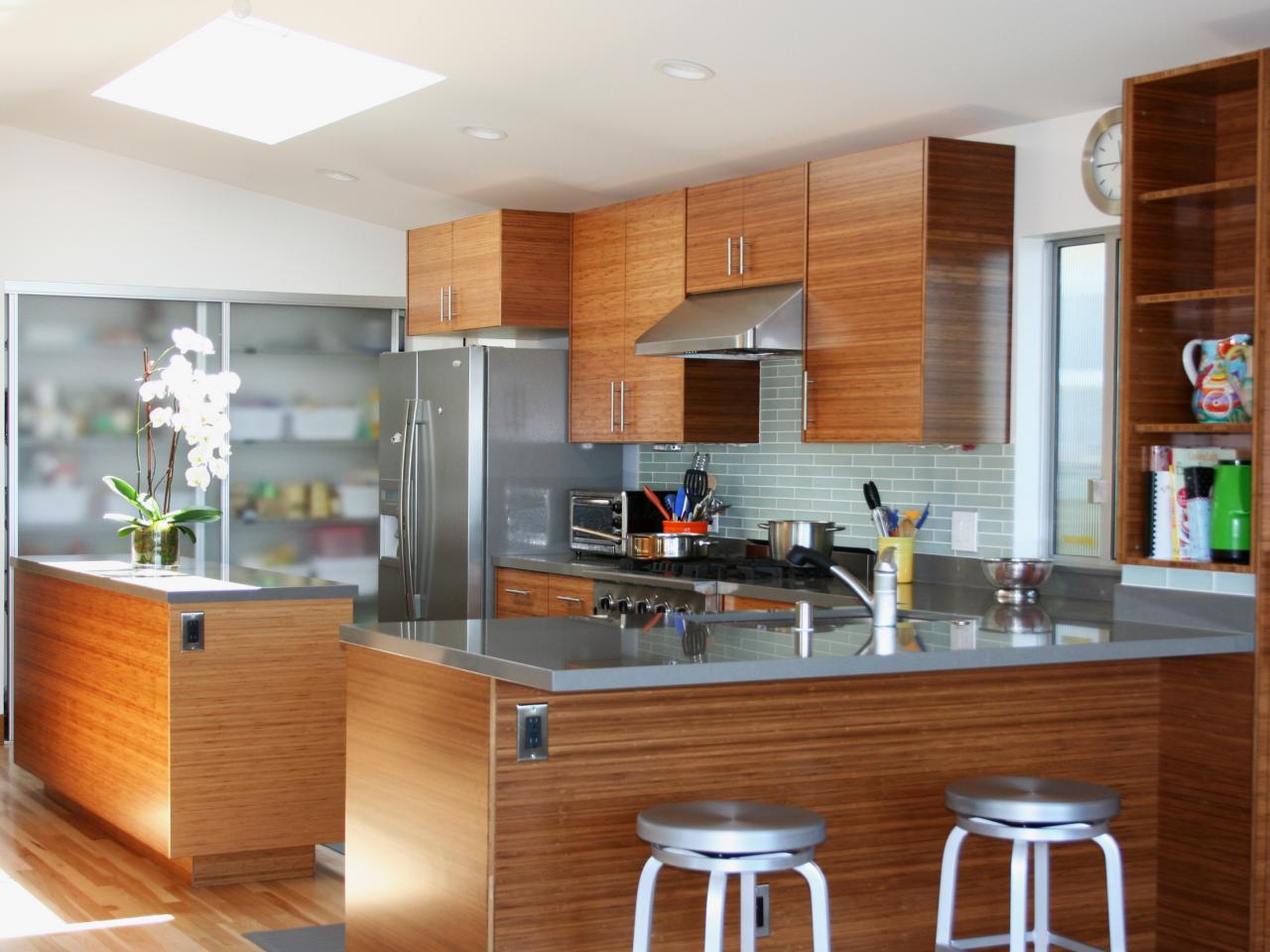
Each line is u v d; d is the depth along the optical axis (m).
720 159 5.70
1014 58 4.27
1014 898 3.10
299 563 7.90
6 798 6.05
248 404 7.74
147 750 4.88
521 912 3.08
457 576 6.58
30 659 6.18
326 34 4.85
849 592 4.95
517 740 3.07
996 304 4.96
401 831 3.45
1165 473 4.04
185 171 7.47
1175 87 4.05
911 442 4.87
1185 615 3.96
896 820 3.53
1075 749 3.82
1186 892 3.92
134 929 4.34
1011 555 5.05
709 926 2.78
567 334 7.12
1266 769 3.73
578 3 4.29
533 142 5.80
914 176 4.84
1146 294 4.06
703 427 6.02
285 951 4.12
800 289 5.36
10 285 7.20
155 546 5.67
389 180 6.88
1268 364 3.75
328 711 4.94
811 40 4.32
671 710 3.24
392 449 7.10
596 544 6.42
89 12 5.11
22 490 7.28
